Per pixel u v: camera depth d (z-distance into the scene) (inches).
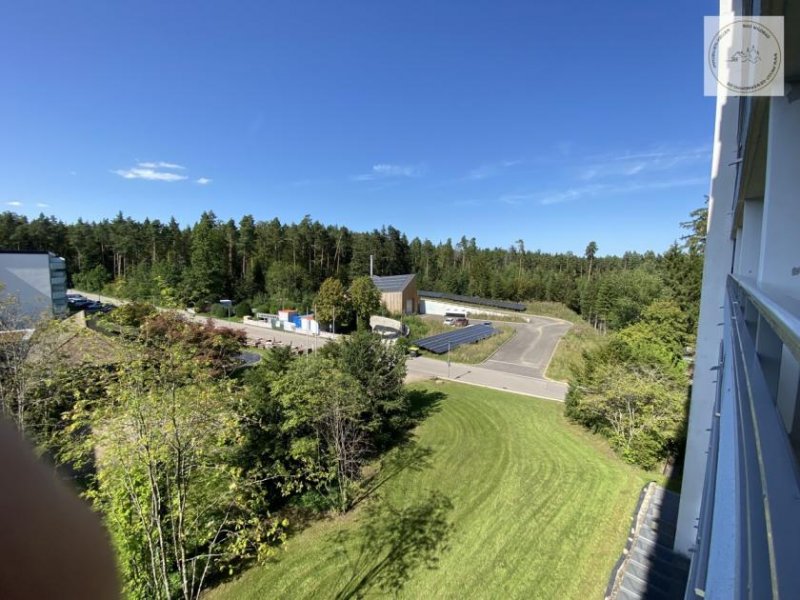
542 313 2177.7
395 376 565.0
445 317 1706.4
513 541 346.6
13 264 1208.8
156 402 234.2
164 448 232.8
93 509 34.1
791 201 92.1
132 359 239.0
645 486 428.1
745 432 45.8
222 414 263.7
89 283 2144.4
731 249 297.4
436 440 561.6
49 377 349.4
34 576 26.7
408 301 1838.1
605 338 1317.7
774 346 73.9
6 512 27.1
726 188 297.6
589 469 471.5
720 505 47.1
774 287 83.9
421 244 3149.6
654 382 514.3
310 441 402.3
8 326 396.8
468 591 295.1
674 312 848.9
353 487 427.5
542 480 447.5
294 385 410.9
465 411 674.8
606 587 293.6
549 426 610.5
